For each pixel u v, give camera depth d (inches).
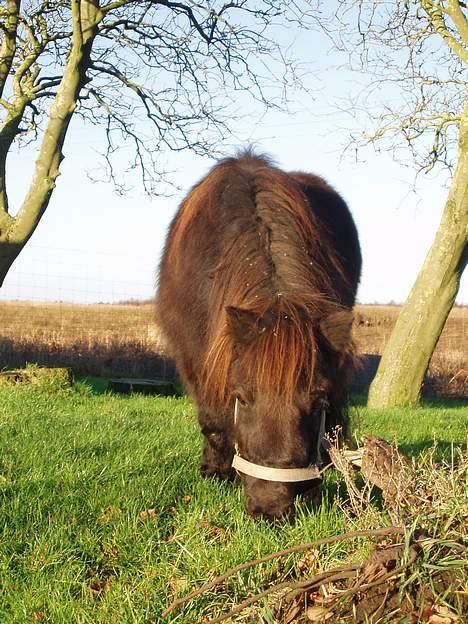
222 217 198.5
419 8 525.0
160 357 648.4
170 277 230.7
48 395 387.2
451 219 517.0
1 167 521.0
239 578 143.6
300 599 134.0
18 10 525.0
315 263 180.5
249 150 236.2
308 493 184.9
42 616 139.6
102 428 279.1
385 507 169.0
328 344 157.3
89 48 505.0
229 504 191.9
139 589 145.7
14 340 677.9
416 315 532.4
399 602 126.2
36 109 584.7
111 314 845.2
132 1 513.7
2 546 162.7
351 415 231.8
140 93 569.0
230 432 198.8
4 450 234.7
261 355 149.7
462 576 131.2
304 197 200.1
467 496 144.7
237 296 168.7
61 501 189.2
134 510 180.7
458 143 506.9
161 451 247.1
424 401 597.9
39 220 514.6
